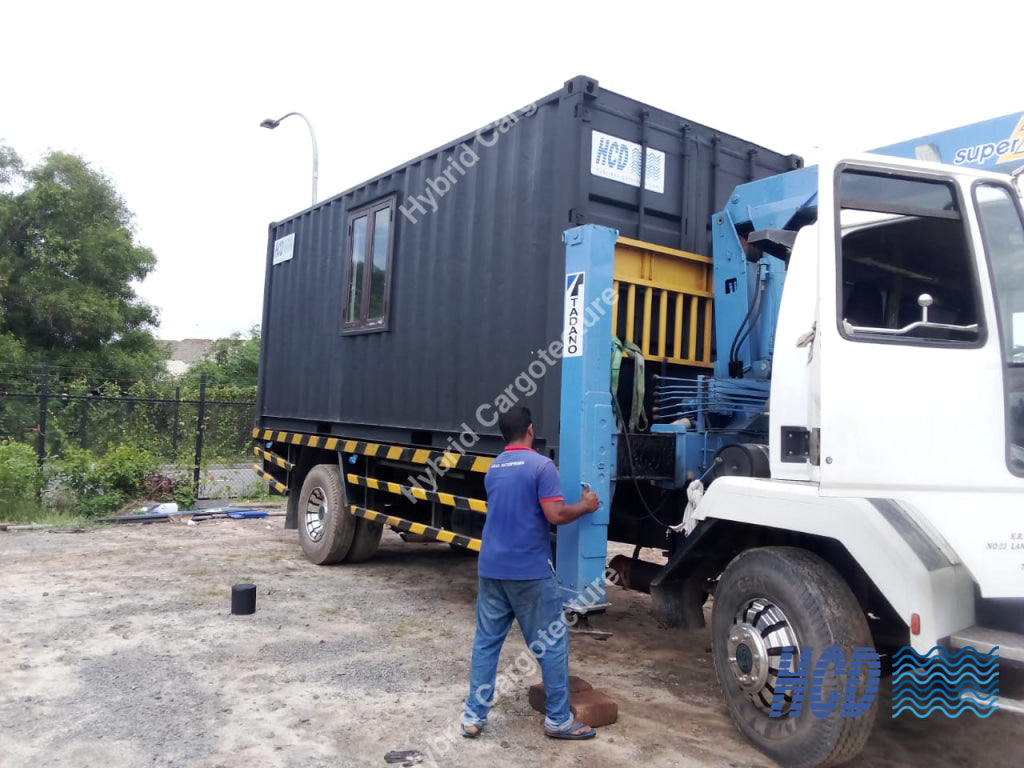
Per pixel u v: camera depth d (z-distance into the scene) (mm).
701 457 5090
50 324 22438
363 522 7852
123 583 6887
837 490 3328
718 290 5438
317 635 5539
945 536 3217
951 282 3449
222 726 3951
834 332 3330
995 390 3336
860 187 3471
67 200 23375
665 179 5613
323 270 8250
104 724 3941
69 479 10758
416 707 4258
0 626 5516
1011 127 3990
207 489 12820
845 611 3375
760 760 3674
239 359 33469
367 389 7223
